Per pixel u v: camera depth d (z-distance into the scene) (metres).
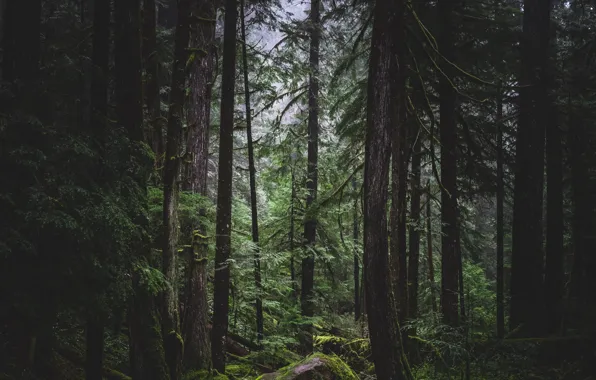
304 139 15.72
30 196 4.89
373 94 7.70
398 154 8.92
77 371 6.75
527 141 12.60
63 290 5.32
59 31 7.94
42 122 5.35
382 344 7.31
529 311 12.01
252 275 11.16
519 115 12.84
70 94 5.80
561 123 14.70
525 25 12.77
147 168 6.55
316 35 16.09
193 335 8.34
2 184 4.95
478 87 12.95
